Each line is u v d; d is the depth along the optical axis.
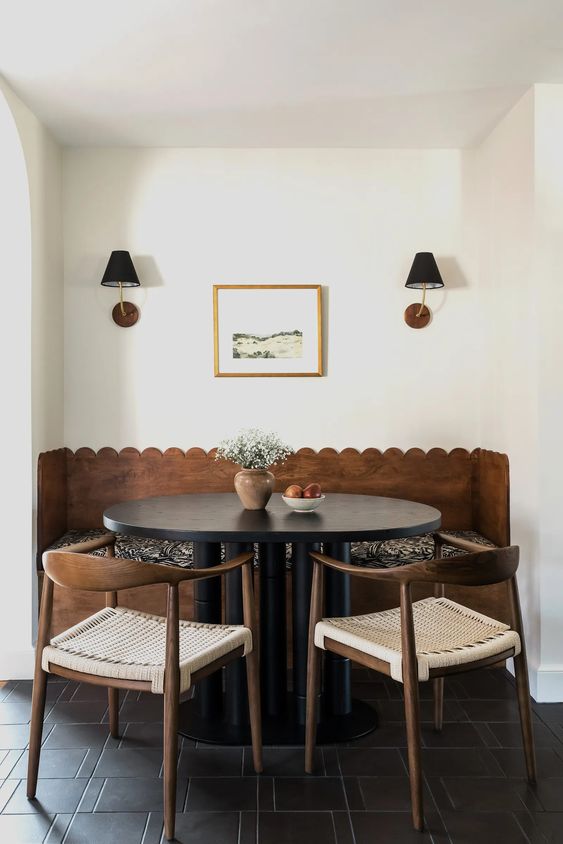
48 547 3.51
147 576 1.98
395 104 3.37
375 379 3.96
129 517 2.68
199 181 3.93
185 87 3.17
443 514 3.96
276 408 3.95
